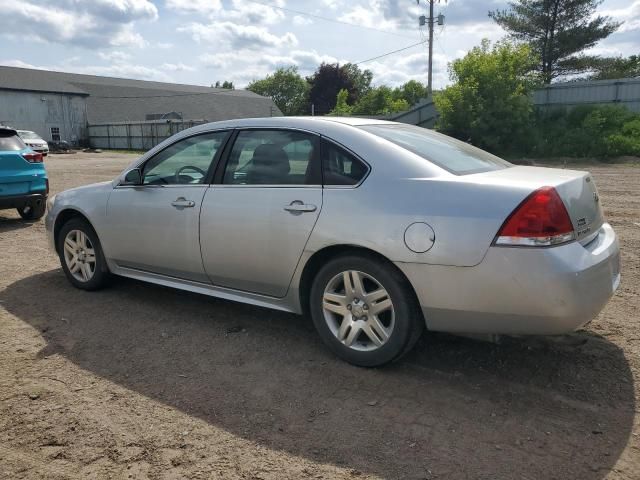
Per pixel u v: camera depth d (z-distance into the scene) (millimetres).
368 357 3361
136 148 43594
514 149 23828
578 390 3115
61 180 15781
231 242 3811
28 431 2791
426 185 3125
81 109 46500
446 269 2984
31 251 6766
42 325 4227
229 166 3957
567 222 2881
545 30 36500
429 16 34438
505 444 2631
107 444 2678
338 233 3303
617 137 21703
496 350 3639
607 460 2496
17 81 43906
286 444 2668
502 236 2852
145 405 3043
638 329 3914
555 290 2779
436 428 2775
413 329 3227
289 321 4289
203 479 2416
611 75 37062
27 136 29516
